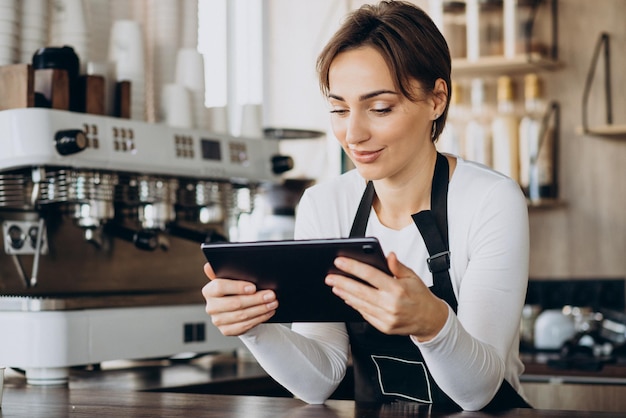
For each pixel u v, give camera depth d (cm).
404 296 143
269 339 168
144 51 288
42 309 230
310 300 154
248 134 333
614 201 404
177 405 172
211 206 305
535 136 396
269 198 385
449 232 176
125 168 257
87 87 254
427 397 181
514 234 169
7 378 246
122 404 175
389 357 183
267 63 448
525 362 329
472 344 154
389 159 165
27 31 259
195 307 270
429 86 166
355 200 188
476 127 397
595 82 404
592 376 314
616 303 401
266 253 150
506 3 394
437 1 401
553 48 404
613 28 403
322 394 175
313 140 439
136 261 292
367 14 167
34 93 241
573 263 409
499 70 409
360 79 161
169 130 273
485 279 167
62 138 234
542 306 407
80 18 270
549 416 152
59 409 170
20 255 260
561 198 409
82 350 235
